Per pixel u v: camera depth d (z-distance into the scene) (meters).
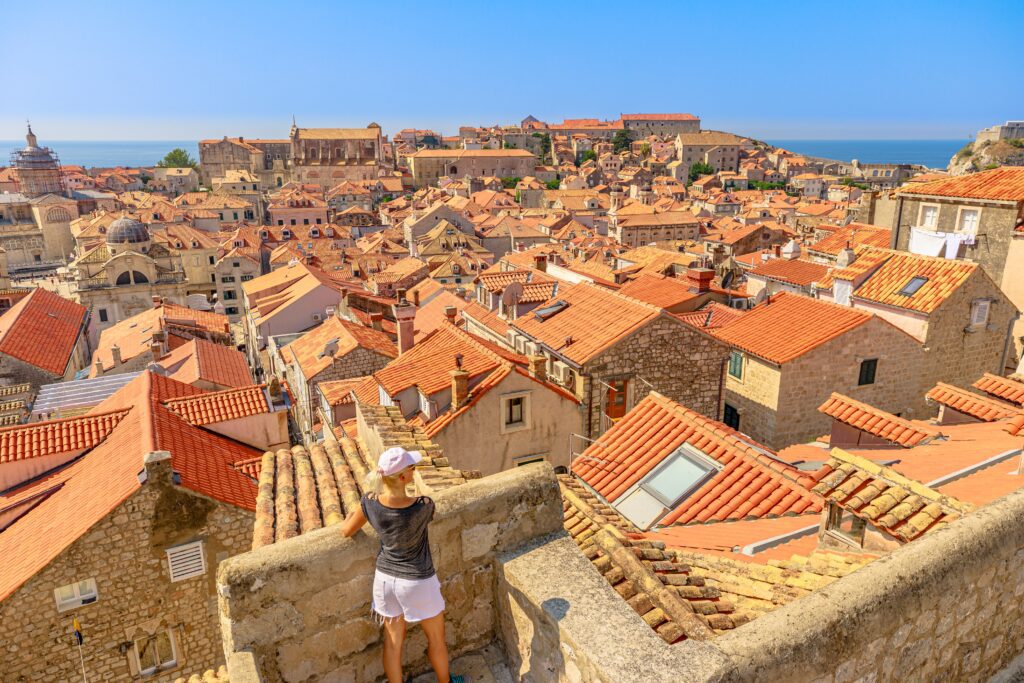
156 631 19.73
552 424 23.08
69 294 85.00
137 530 18.72
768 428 26.78
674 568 7.72
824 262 47.47
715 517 13.89
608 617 5.35
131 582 19.00
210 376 37.53
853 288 30.77
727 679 4.30
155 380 28.95
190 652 20.36
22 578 17.81
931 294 27.97
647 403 18.59
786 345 26.75
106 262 81.25
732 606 7.00
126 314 82.62
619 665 4.66
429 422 22.27
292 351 46.88
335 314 49.75
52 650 18.52
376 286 78.44
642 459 16.78
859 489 9.55
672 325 24.80
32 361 48.69
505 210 152.00
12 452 22.88
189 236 106.44
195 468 21.16
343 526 5.82
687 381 25.81
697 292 34.81
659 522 14.31
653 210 141.50
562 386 24.50
